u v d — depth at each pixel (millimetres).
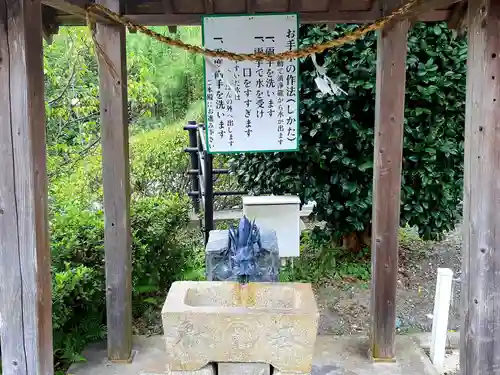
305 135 4465
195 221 5902
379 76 3240
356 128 4320
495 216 1978
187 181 6602
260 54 2818
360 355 3504
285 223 4742
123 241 3357
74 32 5047
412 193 4523
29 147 1943
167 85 8359
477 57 1970
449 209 4668
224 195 6020
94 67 5902
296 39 3223
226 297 2902
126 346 3400
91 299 3508
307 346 2590
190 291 2877
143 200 4773
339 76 4266
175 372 2639
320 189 4609
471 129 2025
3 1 1882
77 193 5191
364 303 4441
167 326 2590
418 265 5223
